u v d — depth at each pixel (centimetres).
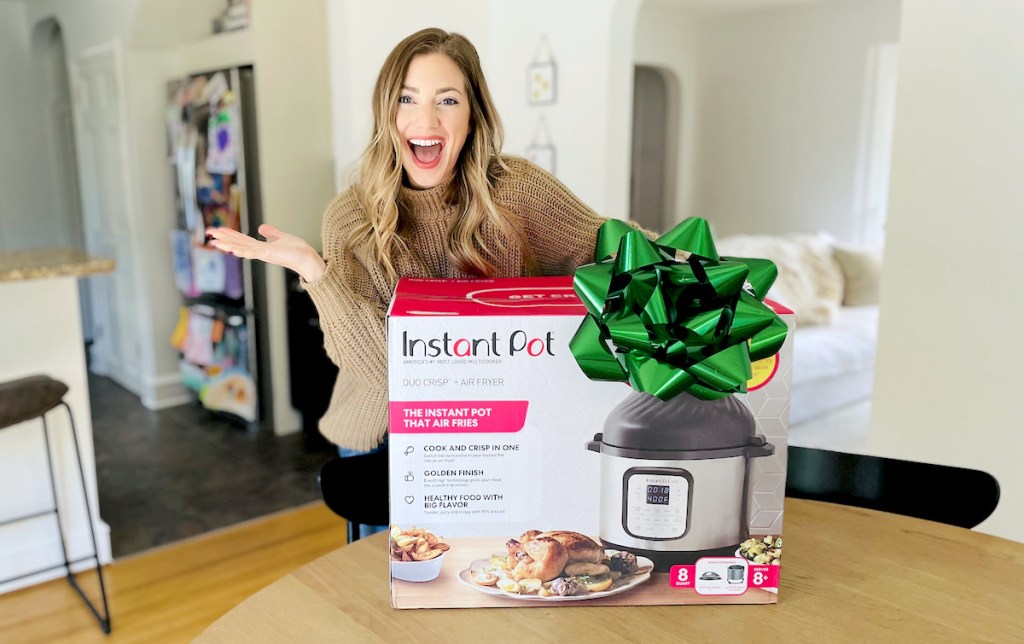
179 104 406
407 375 70
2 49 518
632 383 67
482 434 71
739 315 65
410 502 72
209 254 397
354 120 352
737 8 614
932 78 200
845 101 588
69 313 245
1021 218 188
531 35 357
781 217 641
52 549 247
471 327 69
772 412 72
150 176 434
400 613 74
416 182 99
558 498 73
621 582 74
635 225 95
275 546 273
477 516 73
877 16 562
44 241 552
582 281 66
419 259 103
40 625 221
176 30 412
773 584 75
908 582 79
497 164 107
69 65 480
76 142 491
